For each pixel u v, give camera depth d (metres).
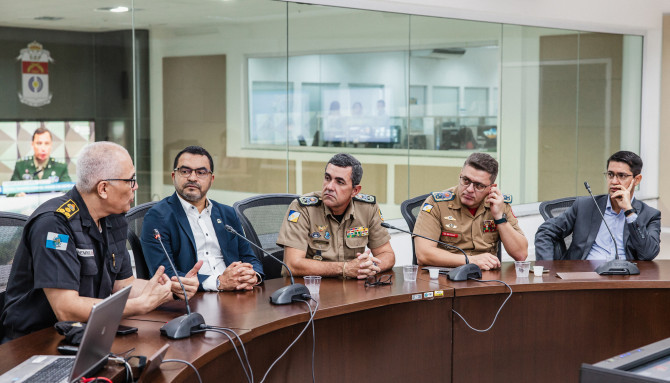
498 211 3.27
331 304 2.46
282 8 5.17
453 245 3.31
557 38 6.96
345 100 5.58
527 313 2.92
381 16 5.69
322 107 5.47
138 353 1.88
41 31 4.21
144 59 4.59
